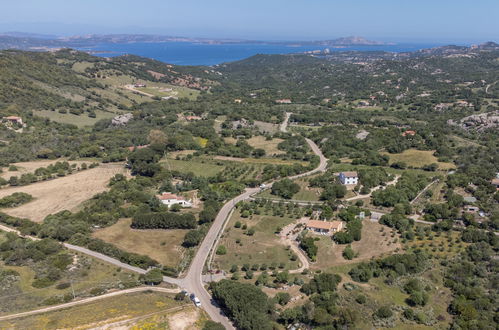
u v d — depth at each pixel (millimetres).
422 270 111812
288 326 90000
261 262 117812
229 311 94000
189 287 105750
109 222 144125
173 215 140750
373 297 99250
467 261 115875
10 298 96562
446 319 94500
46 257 118000
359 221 135375
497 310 96750
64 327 83750
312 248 119562
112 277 109625
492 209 143375
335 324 89188
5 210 157375
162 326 85750
